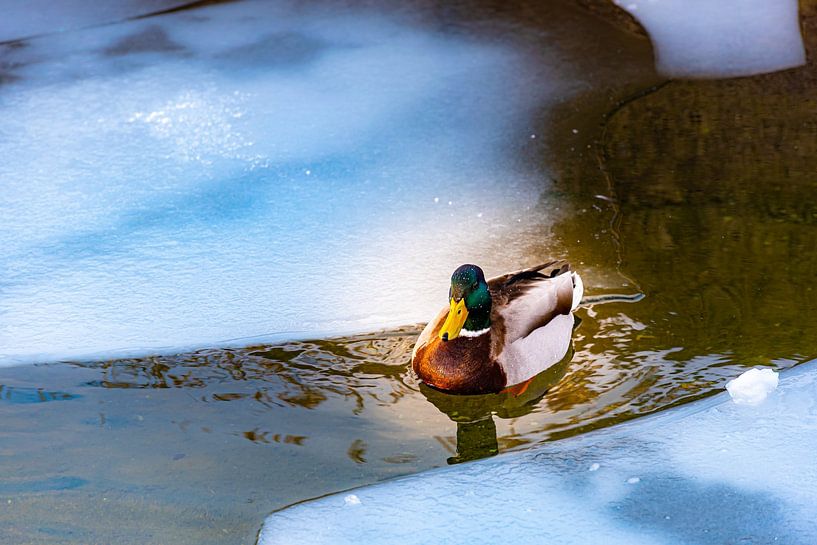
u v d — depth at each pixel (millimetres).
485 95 14445
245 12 17672
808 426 7844
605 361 8953
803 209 11312
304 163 12844
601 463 7602
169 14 17672
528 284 9109
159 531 7055
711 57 15242
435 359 8656
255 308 9961
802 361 8766
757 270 10203
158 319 9820
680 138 13078
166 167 12805
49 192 12266
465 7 17531
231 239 11242
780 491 7160
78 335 9586
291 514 7184
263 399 8617
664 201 11656
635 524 6930
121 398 8656
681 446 7730
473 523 7027
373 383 8820
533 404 8484
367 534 6953
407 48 16031
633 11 16922
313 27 16953
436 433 8172
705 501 7109
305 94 14609
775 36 15703
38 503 7352
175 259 10867
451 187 12203
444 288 10188
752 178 12039
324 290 10227
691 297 9805
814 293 9781
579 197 11852
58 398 8664
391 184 12320
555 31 16438
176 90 14758
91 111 14188
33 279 10531
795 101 13836
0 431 8211
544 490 7344
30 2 18094
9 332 9625
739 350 8984
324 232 11344
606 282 10109
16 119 13945
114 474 7703
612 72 14984
